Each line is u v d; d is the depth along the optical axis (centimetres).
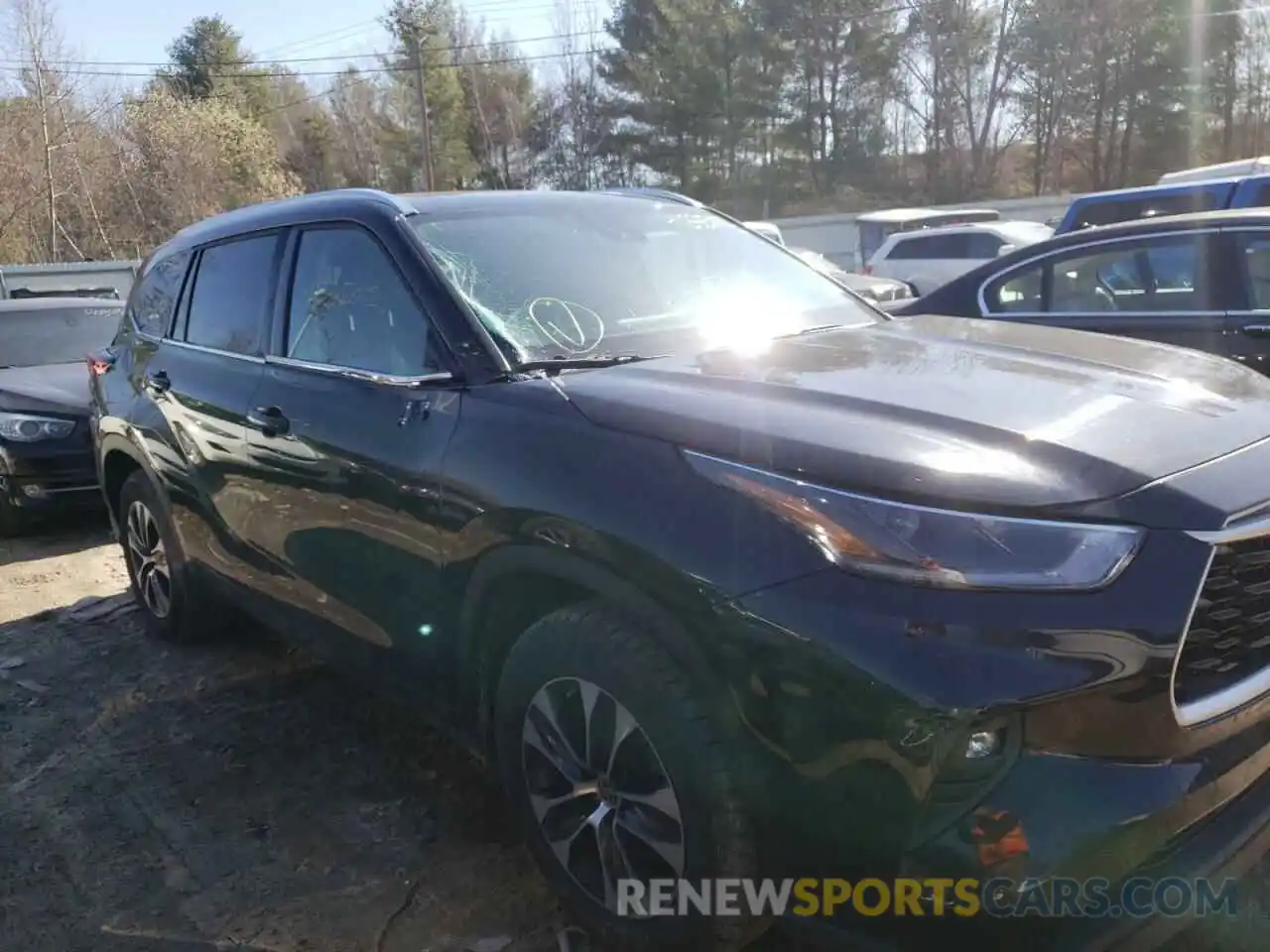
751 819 216
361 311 325
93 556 655
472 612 269
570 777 249
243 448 363
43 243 2958
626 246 359
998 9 4538
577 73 5266
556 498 238
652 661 225
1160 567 196
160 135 3375
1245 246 548
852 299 381
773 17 4538
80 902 294
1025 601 191
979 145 4669
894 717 191
